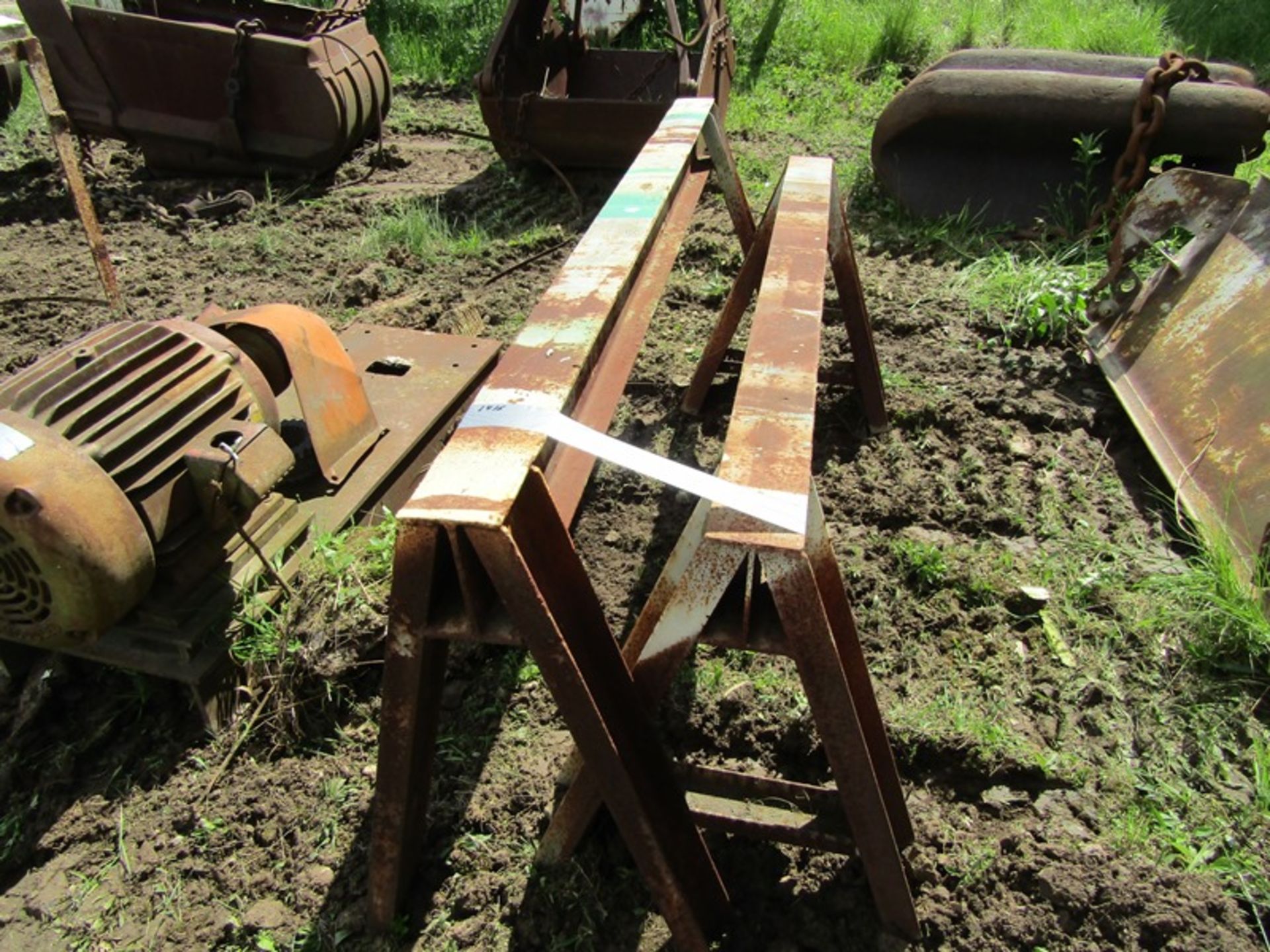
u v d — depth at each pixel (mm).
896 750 2660
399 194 6324
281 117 6316
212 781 2662
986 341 4457
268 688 2824
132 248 5645
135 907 2414
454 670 2914
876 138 5691
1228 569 3023
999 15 8867
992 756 2611
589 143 6164
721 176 3934
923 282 4969
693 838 2113
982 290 4801
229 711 2801
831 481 3691
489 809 2531
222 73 6258
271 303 4844
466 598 1765
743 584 1928
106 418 2525
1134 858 2373
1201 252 3977
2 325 4805
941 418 3961
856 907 2309
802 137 6824
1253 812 2484
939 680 2891
